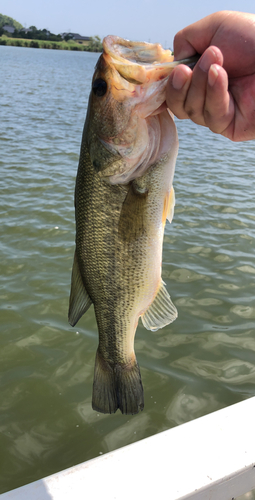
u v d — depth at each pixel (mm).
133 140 475
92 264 561
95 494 474
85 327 1349
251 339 1287
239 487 511
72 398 1085
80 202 541
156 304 566
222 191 2658
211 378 1144
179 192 2598
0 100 6523
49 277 1602
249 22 380
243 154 3936
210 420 554
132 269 545
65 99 7242
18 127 4570
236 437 531
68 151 3588
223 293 1515
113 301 571
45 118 5242
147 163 495
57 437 980
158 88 444
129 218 517
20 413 1041
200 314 1399
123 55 443
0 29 42969
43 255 1760
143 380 1137
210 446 521
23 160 3217
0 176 2773
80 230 554
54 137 4168
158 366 1184
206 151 4008
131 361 611
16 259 1719
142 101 456
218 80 357
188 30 419
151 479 487
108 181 509
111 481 486
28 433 989
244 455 510
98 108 478
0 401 1072
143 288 555
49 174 2871
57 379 1143
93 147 500
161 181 506
